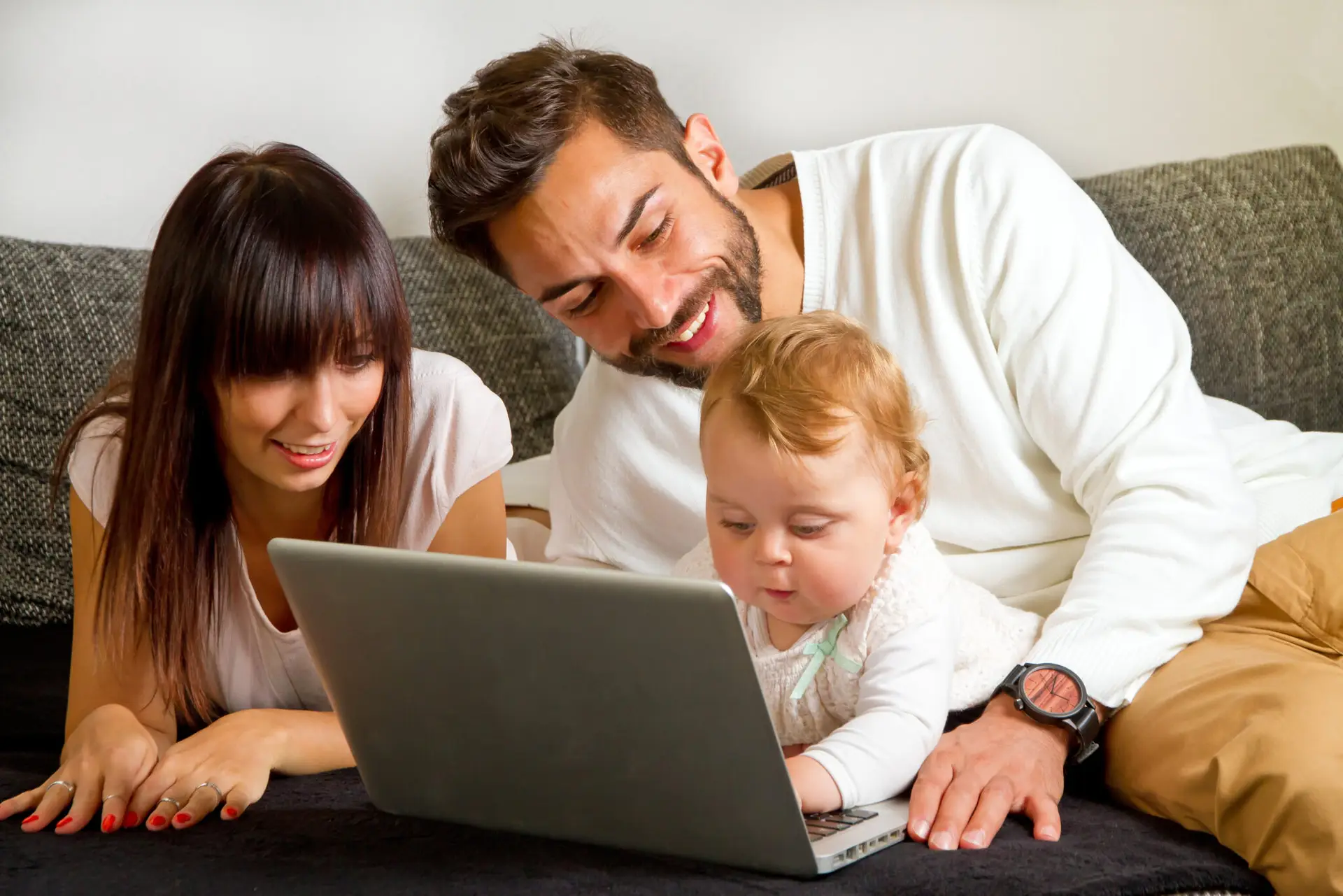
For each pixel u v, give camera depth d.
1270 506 1.43
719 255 1.31
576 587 0.82
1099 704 1.17
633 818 0.92
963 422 1.37
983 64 2.10
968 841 0.96
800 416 1.03
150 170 1.96
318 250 1.07
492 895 0.86
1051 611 1.37
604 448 1.54
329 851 0.94
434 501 1.31
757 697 0.81
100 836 1.00
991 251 1.36
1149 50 2.13
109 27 1.92
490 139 1.26
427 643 0.90
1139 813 1.12
